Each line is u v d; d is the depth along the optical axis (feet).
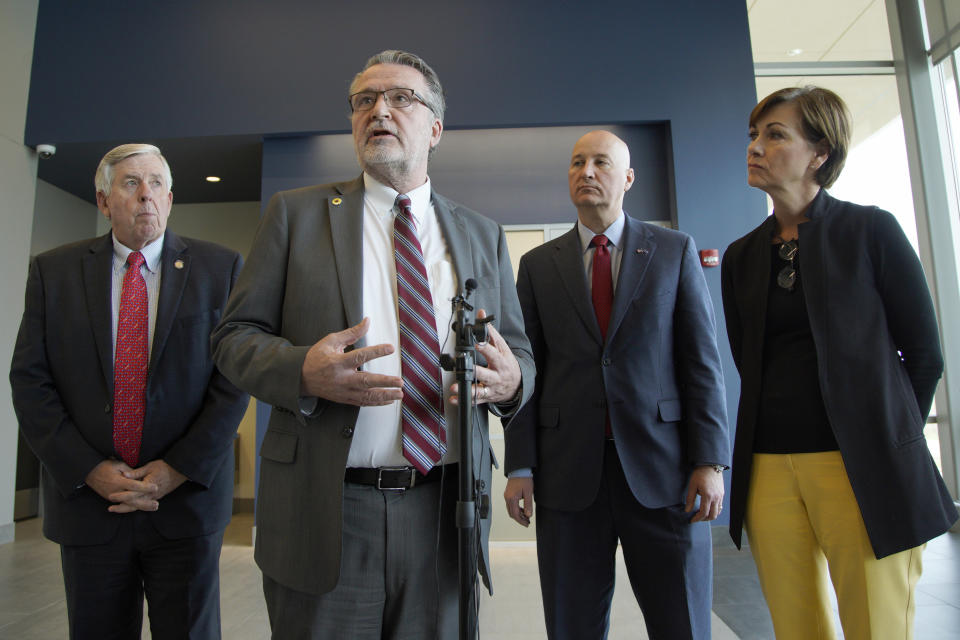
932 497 4.16
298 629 3.51
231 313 3.86
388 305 3.96
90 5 15.93
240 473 19.25
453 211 4.65
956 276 14.74
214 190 19.47
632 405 5.24
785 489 4.66
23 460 17.71
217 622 5.32
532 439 5.68
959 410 14.35
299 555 3.48
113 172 5.47
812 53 16.65
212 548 5.25
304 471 3.59
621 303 5.48
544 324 5.88
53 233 18.85
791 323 4.79
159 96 15.51
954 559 11.31
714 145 15.15
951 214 14.97
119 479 4.86
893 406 4.28
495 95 15.34
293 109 15.31
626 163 5.98
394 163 4.16
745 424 4.96
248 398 5.54
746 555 12.62
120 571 4.99
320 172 15.42
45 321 5.38
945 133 15.20
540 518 5.56
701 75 15.39
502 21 15.58
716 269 14.65
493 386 3.73
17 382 5.18
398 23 15.55
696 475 5.20
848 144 4.82
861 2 16.51
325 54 15.48
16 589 10.60
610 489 5.27
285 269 4.06
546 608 5.37
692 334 5.50
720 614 9.05
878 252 4.57
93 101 15.56
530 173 15.47
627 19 15.58
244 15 15.71
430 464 3.67
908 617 4.22
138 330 5.39
